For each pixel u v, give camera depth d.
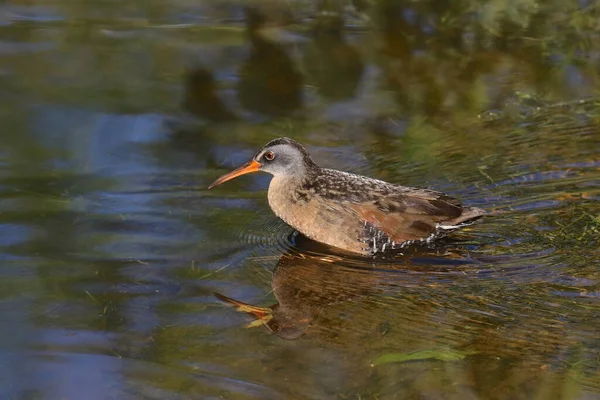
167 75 16.64
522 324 9.80
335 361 9.25
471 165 13.67
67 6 19.47
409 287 10.81
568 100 15.58
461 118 15.16
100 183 13.27
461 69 16.66
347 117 15.27
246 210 12.77
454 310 10.19
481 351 9.34
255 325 9.96
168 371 9.11
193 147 14.35
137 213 12.49
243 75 16.66
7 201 12.66
